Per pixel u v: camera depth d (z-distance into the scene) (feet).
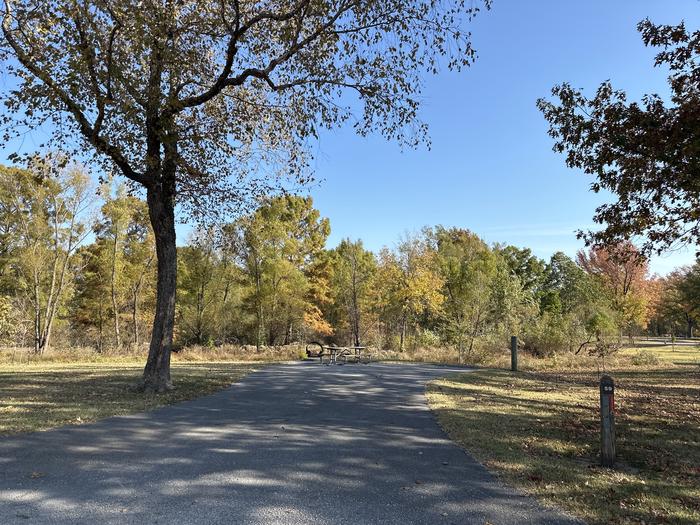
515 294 87.61
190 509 13.11
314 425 24.80
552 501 14.65
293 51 35.53
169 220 36.99
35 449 18.95
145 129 35.29
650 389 43.88
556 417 29.22
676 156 25.59
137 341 114.01
